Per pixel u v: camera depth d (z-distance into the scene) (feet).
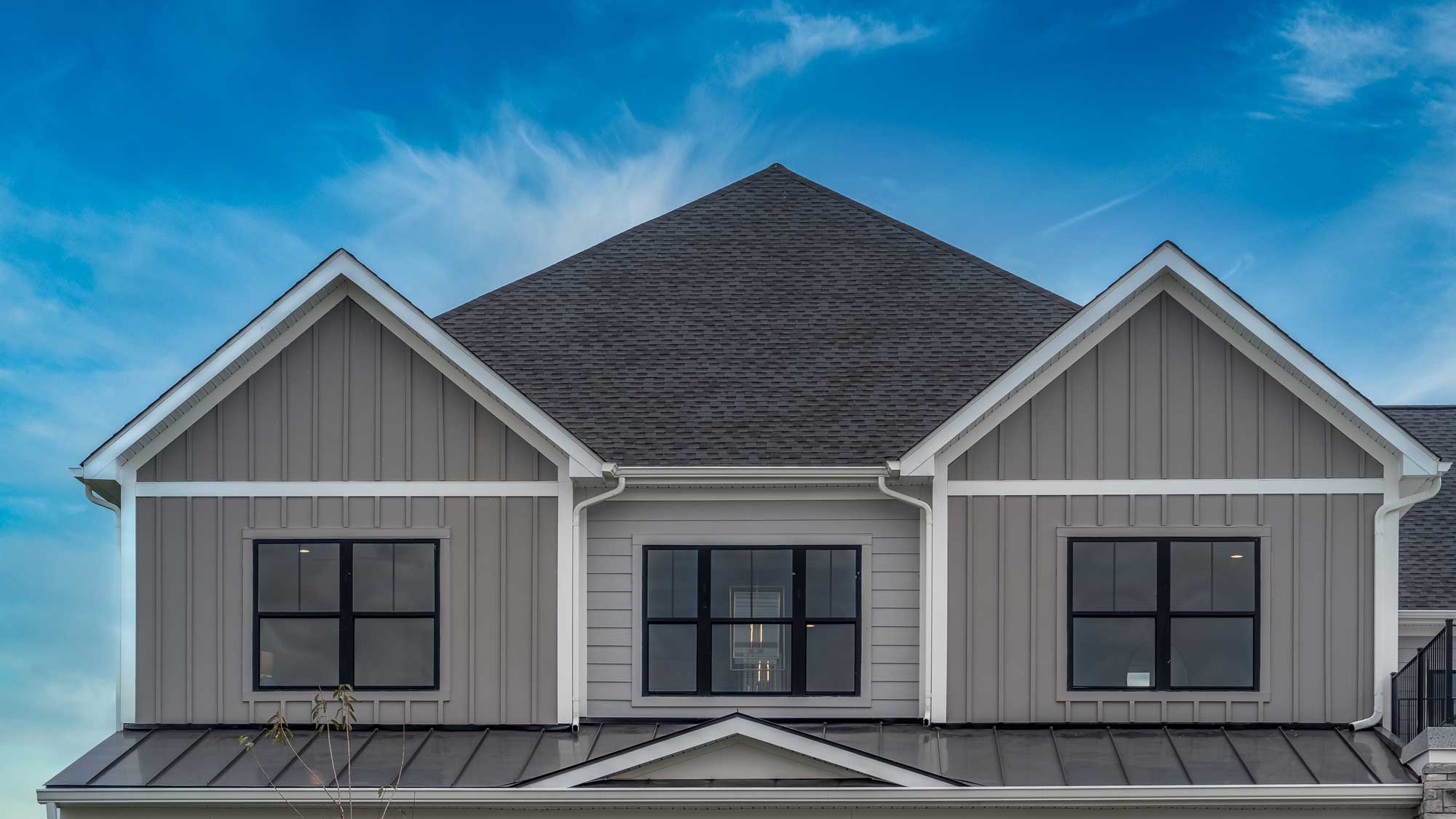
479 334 55.21
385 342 45.68
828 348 53.88
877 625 46.75
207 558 45.62
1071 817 40.83
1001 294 57.47
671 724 46.37
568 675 45.37
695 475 46.03
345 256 44.52
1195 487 44.98
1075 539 45.14
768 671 47.09
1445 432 60.95
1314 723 44.70
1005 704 45.09
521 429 45.52
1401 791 39.73
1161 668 44.96
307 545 45.75
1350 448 44.83
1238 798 39.93
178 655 45.60
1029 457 45.24
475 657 45.52
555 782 40.52
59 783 40.50
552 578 45.47
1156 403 45.11
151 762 42.32
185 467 45.70
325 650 45.85
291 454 45.62
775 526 47.14
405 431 45.65
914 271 58.70
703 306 56.44
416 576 45.85
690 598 47.24
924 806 40.63
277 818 41.14
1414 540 52.49
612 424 49.37
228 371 45.27
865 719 46.39
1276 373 44.96
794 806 41.04
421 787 40.45
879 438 48.52
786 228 61.41
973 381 51.88
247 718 45.57
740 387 51.57
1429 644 42.14
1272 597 44.91
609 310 56.34
